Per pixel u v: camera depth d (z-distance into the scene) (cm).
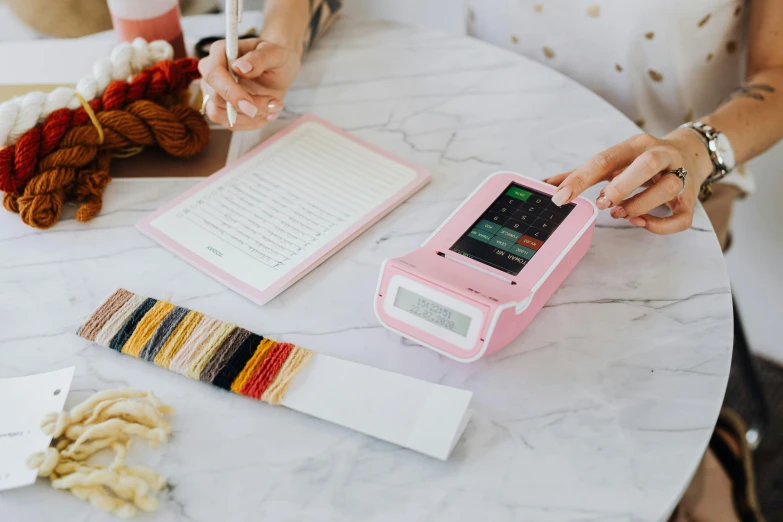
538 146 87
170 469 56
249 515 53
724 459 103
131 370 63
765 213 135
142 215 78
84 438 56
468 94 96
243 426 59
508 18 110
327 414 59
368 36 107
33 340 65
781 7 91
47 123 77
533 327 67
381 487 55
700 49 100
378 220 78
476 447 57
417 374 63
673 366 63
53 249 74
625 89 106
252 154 85
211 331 64
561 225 69
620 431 58
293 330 66
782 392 153
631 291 70
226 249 73
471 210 71
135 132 81
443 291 60
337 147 86
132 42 94
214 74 80
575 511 53
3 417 58
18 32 129
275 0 95
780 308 148
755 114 87
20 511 53
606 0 98
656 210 79
